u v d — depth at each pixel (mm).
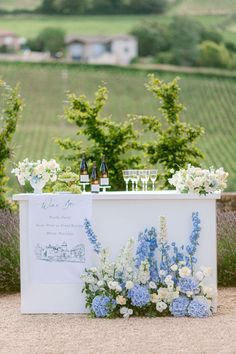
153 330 6297
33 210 7129
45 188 9219
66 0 53406
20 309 7453
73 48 52188
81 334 6227
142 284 7043
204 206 7070
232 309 7277
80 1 53500
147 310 6996
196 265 7082
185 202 7074
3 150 10695
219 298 7902
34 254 7145
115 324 6605
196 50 50594
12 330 6484
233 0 51406
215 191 7109
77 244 7121
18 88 10812
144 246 6980
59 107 47125
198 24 51406
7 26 52719
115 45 52188
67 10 53312
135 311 7008
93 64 51781
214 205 7070
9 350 5723
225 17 51344
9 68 50625
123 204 7109
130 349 5637
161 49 51500
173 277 7031
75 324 6656
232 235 8805
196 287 6961
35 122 44906
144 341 5891
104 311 6906
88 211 7094
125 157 11172
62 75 50656
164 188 10930
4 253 8688
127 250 7016
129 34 52188
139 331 6273
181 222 7082
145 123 11266
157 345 5738
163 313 6988
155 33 51562
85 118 11086
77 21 53406
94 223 7121
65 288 7176
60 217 7113
